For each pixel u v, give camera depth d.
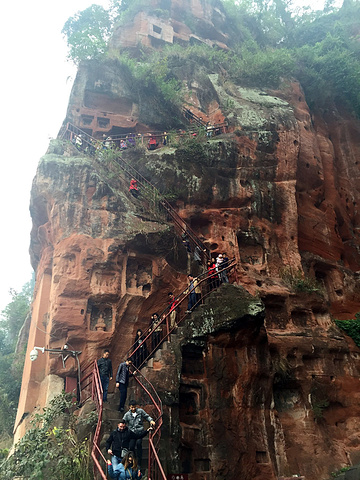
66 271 15.68
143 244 16.98
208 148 21.39
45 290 17.22
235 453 13.09
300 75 30.11
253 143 22.38
